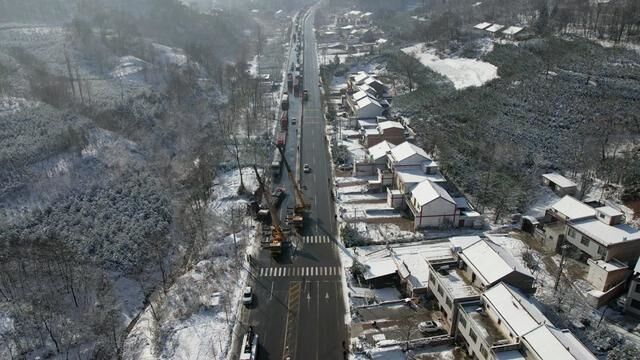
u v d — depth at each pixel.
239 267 89.62
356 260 88.44
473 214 100.62
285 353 69.81
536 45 174.25
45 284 82.81
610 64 149.38
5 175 104.56
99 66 181.62
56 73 165.62
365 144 142.00
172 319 77.56
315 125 165.25
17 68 159.50
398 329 73.19
